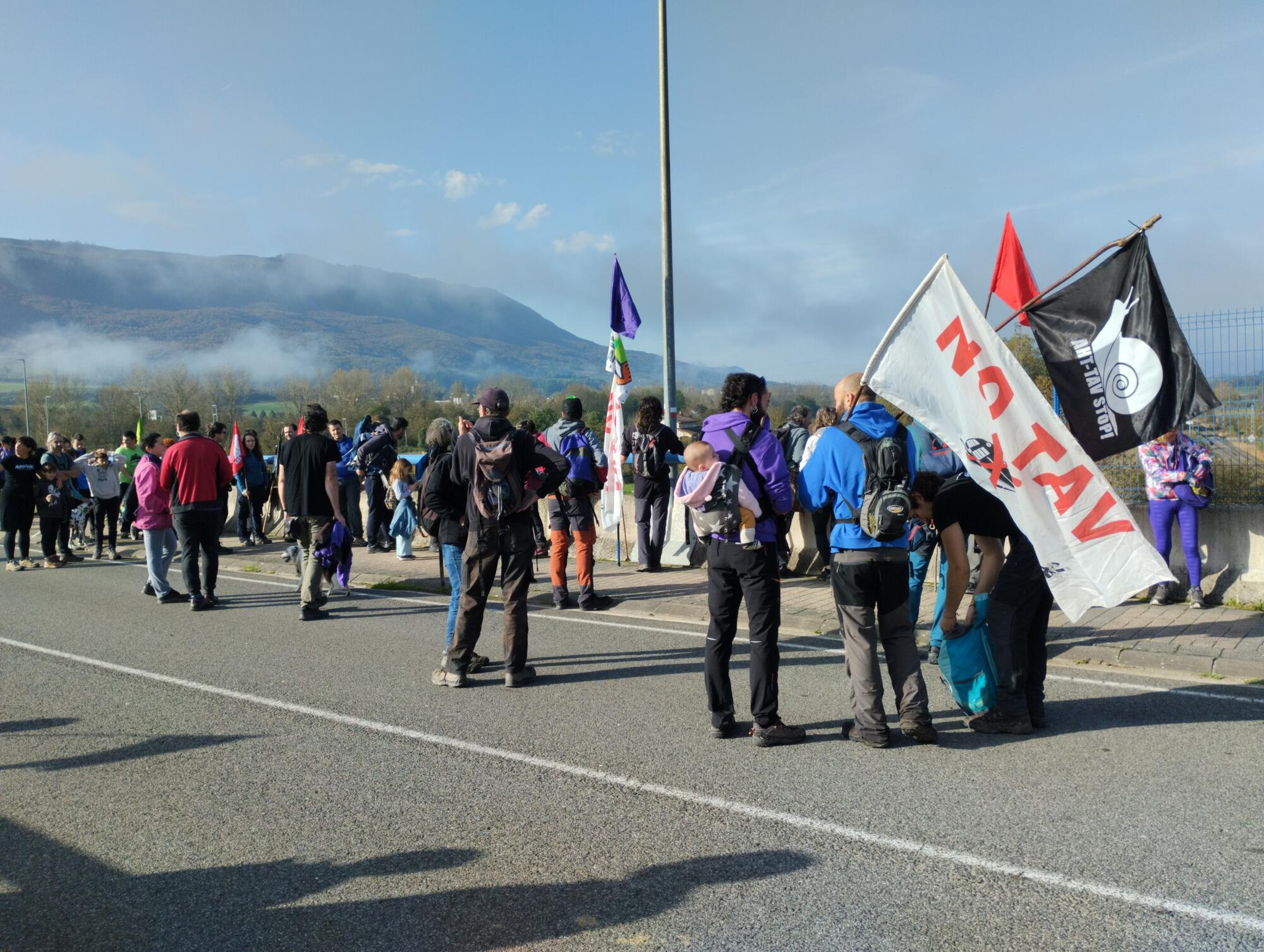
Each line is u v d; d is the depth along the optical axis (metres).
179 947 3.01
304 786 4.41
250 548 14.88
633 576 10.52
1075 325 7.38
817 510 4.95
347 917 3.19
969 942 2.95
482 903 3.26
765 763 4.63
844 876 3.41
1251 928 3.00
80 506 15.43
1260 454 7.92
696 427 11.00
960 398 5.15
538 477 6.17
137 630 8.25
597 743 4.97
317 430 8.73
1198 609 7.71
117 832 3.93
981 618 5.11
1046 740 4.91
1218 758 4.57
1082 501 4.97
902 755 4.73
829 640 7.42
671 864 3.53
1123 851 3.57
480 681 6.32
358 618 8.70
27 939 3.08
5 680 6.45
